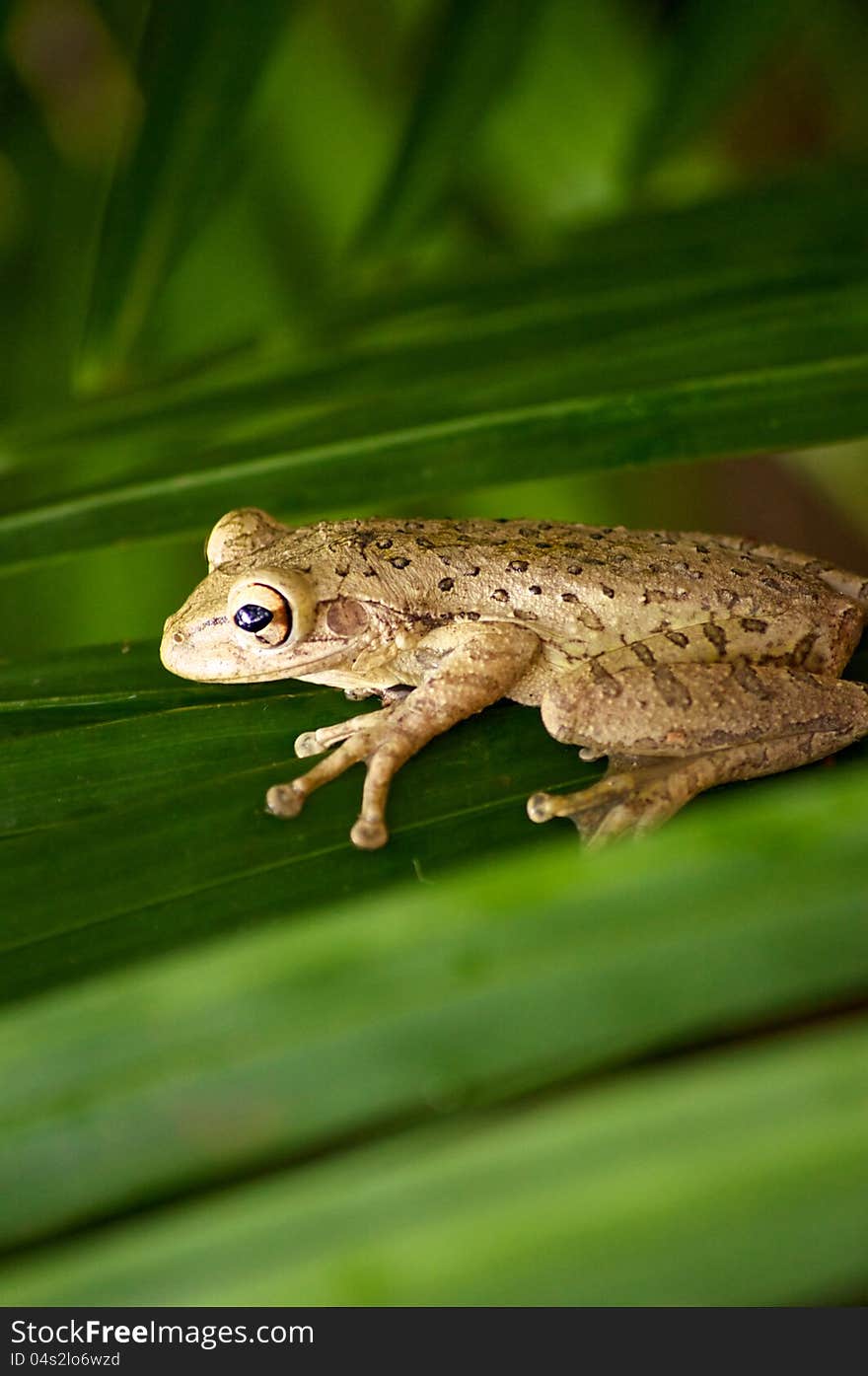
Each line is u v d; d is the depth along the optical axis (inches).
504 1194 11.2
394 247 15.7
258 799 14.2
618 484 18.3
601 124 17.2
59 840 13.9
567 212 17.4
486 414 14.8
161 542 14.8
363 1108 12.5
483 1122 12.6
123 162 15.3
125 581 17.6
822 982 12.4
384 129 17.6
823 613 15.0
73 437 15.2
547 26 17.0
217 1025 12.6
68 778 14.4
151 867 13.9
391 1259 11.0
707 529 18.5
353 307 15.5
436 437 14.8
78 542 14.8
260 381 15.2
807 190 15.5
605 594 15.0
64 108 17.8
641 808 14.3
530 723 14.8
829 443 14.7
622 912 12.6
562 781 14.5
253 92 15.3
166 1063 12.6
